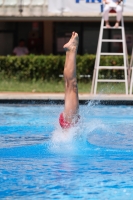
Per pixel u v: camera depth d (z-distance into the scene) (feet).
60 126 63.62
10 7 169.99
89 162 53.36
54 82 152.66
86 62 153.79
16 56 156.25
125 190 42.11
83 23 183.83
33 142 65.87
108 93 130.93
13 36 185.37
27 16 168.76
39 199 39.52
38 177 46.44
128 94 125.18
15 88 138.72
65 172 48.55
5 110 103.96
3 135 72.54
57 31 185.16
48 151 59.57
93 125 78.89
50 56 155.94
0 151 59.52
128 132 74.74
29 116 94.38
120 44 179.83
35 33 185.37
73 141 63.36
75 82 60.34
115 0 129.59
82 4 161.17
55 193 41.14
